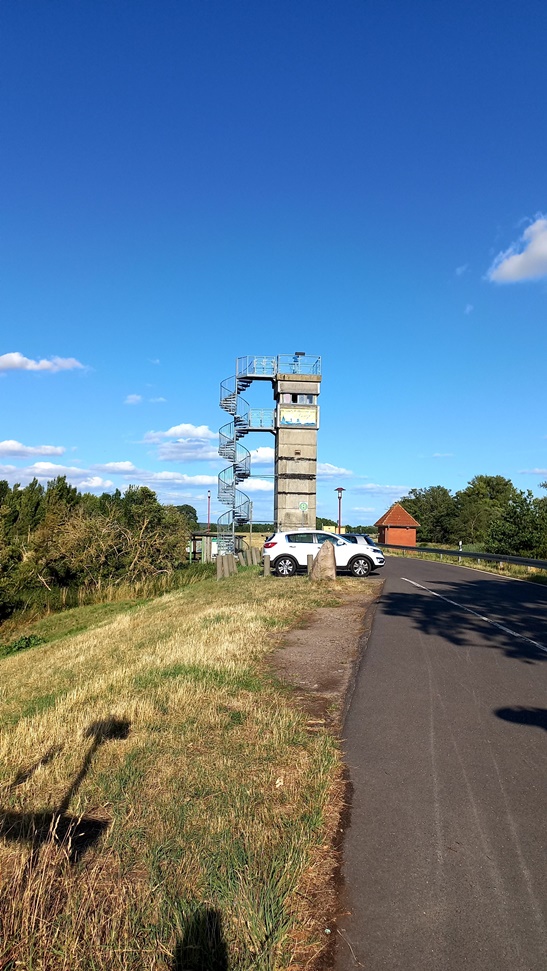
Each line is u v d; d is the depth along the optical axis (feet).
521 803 15.69
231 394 117.60
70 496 148.36
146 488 115.03
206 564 124.98
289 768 17.33
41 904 10.98
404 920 11.32
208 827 13.91
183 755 18.11
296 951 10.61
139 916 11.05
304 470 113.70
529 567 95.20
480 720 21.90
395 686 26.23
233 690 24.93
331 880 12.51
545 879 12.49
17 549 97.96
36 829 13.88
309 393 115.65
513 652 33.01
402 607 50.19
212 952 10.34
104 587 101.86
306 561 80.89
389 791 16.37
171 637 40.40
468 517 252.21
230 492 117.70
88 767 17.37
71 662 41.88
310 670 28.94
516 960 10.34
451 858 13.25
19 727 22.09
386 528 202.08
